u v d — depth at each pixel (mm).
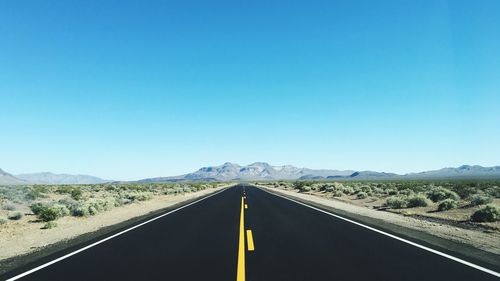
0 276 8703
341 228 16047
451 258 9875
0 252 12109
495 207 17906
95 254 11148
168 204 35062
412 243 12203
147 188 79875
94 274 8766
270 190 69125
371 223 17719
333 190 55094
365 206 30781
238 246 12117
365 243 12297
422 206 26125
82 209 24125
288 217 20750
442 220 19000
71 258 10617
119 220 21547
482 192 32406
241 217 21062
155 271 8961
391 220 19016
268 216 21391
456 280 7789
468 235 13844
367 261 9656
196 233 15258
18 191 40094
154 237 14344
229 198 41531
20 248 12812
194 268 9172
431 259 9789
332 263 9484
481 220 17781
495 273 8312
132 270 9094
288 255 10547
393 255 10352
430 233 14422
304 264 9422
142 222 19594
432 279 7895
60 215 23125
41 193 46469
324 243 12414
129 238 14180
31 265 9805
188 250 11586
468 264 9180
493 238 13164
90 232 16172
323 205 30156
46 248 12344
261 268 9047
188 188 71312
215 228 16672
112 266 9547
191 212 25031
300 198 40594
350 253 10703
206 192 64125
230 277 8258
